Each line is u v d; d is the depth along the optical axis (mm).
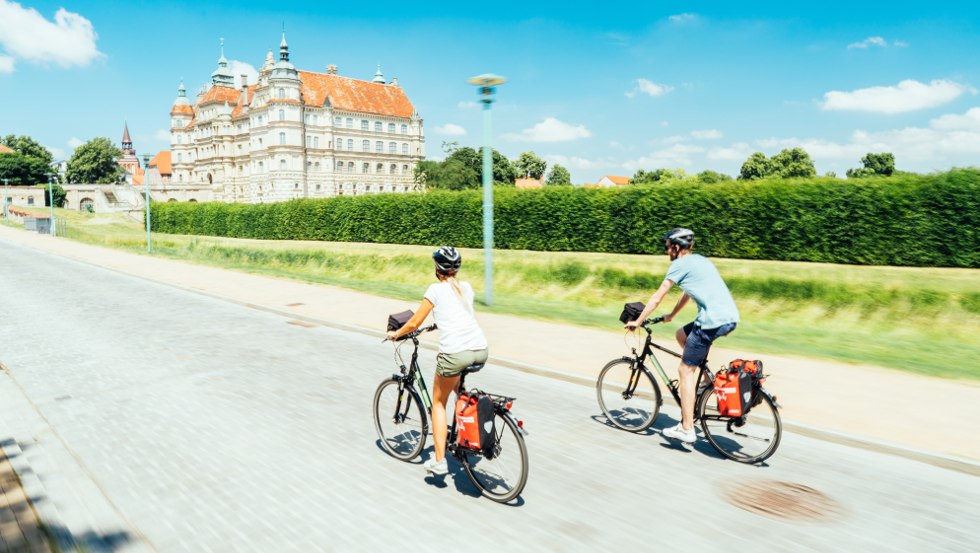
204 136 114562
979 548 3709
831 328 13016
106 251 33125
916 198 14422
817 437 5605
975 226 13555
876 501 4355
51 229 52031
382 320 11789
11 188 101875
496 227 25625
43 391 7164
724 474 4840
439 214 28781
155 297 15820
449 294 4367
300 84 97688
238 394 7059
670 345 9359
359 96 106562
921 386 7070
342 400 6852
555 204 23328
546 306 14578
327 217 37500
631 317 5590
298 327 11531
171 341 10141
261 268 23766
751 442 5191
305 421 6117
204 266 24359
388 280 24891
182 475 4789
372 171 107375
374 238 33406
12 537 3799
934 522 4043
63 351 9320
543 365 8156
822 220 16094
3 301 14984
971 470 4805
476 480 4488
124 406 6590
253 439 5602
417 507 4266
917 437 5402
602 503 4324
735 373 4984
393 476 4801
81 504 4285
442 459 4512
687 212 19219
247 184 105812
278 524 4016
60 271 23047
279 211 42844
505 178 112812
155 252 32969
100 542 3766
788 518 4098
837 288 13859
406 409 5105
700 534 3881
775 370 7832
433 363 8688
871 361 8367
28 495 4422
